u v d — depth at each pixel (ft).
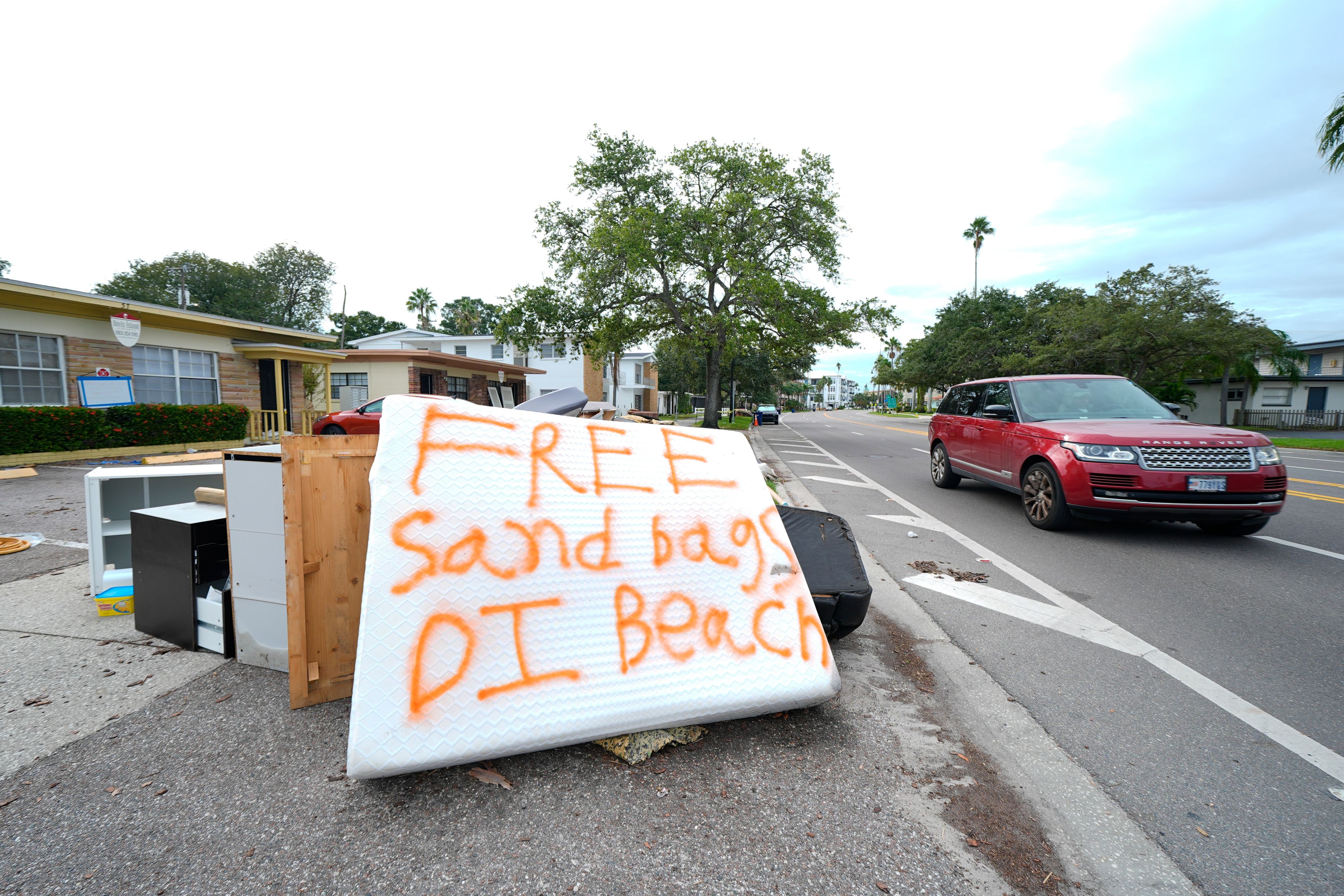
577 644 7.20
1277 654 10.93
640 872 5.57
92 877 5.34
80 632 10.50
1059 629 12.07
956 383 140.56
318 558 8.07
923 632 11.85
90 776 6.70
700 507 8.70
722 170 70.64
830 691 8.25
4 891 5.14
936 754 7.70
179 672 9.07
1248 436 18.21
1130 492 17.89
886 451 52.34
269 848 5.72
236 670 9.16
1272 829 6.46
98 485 11.19
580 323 74.23
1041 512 20.63
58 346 38.88
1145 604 13.55
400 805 6.34
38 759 6.97
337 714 8.02
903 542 19.04
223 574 10.36
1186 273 92.58
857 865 5.77
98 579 11.39
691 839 6.02
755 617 8.29
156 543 9.96
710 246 68.23
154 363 45.32
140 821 6.05
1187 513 17.67
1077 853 6.07
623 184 72.38
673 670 7.54
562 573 7.41
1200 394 117.39
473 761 6.44
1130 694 9.43
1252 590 14.51
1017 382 24.12
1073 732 8.33
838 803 6.67
